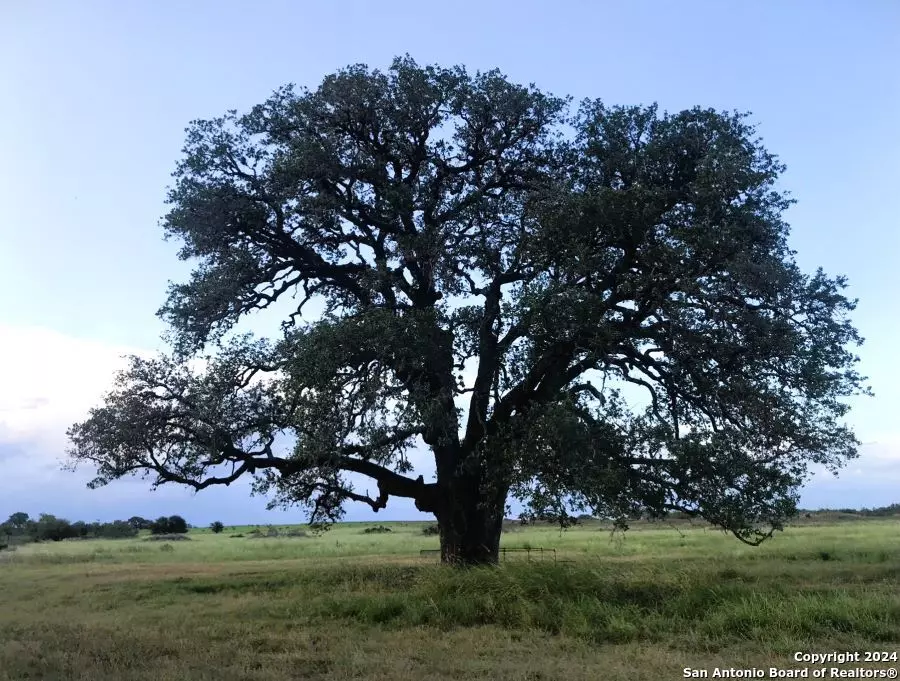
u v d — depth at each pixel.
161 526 82.38
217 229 20.05
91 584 20.83
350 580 17.84
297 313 21.88
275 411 19.31
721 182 16.77
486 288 19.16
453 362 17.19
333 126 20.84
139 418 18.78
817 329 17.36
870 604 11.59
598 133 18.02
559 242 17.47
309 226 20.72
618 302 18.09
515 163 21.62
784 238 17.89
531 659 9.62
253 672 8.88
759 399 17.31
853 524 56.75
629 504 15.98
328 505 20.47
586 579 13.60
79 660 9.61
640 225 16.86
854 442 17.42
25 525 78.06
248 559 34.41
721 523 16.52
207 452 19.22
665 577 14.34
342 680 8.55
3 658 9.89
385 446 17.72
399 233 20.12
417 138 20.98
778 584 15.53
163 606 16.02
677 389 18.27
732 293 17.52
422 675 8.76
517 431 16.75
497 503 19.78
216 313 20.36
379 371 16.98
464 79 20.72
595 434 15.84
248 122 20.42
